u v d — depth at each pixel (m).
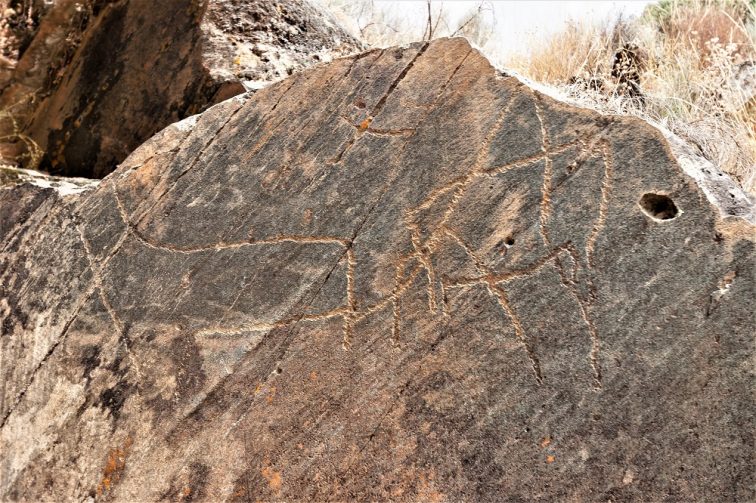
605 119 1.98
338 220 2.27
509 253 2.05
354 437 2.17
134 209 2.63
